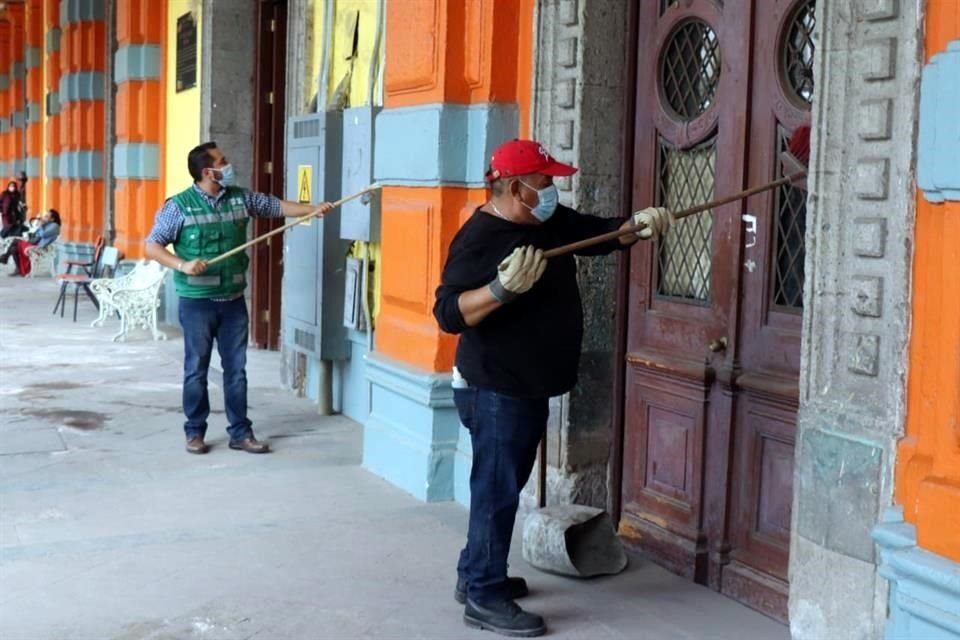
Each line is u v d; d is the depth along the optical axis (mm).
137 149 13180
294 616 4086
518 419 3857
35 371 9352
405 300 5891
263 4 10516
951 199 2949
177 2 12133
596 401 5055
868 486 3320
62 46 16609
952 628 2900
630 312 4949
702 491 4504
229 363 6641
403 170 5855
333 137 7320
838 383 3443
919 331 3162
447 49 5453
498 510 3934
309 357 8117
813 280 3494
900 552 3057
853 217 3352
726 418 4363
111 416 7582
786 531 4102
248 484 5902
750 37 4184
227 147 10734
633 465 4941
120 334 11383
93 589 4316
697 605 4266
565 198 4957
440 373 5582
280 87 10477
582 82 4844
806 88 3967
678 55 4645
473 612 4000
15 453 6508
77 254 16297
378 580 4473
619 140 4941
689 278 4625
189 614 4086
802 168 3604
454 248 3830
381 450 6082
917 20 3082
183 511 5383
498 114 5383
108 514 5312
